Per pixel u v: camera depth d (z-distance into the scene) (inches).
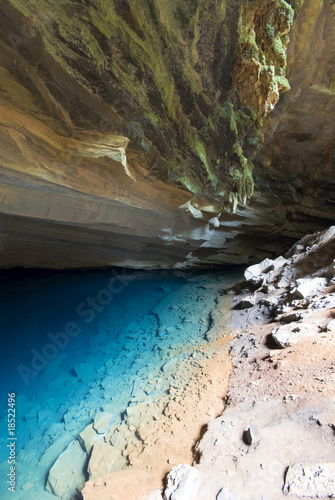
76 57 179.8
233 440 145.9
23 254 456.8
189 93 252.7
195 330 313.0
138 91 219.9
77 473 170.2
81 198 295.9
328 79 401.1
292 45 351.3
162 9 181.5
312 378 164.1
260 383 185.3
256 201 537.3
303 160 529.0
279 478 115.8
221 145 321.4
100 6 162.7
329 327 206.2
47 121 203.2
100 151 235.3
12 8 145.3
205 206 412.2
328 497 101.4
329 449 118.1
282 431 136.4
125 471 154.5
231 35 225.6
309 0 306.2
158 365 257.8
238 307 340.5
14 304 432.1
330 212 568.1
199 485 127.6
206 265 572.1
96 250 479.5
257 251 592.7
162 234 441.7
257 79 259.6
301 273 335.9
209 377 215.9
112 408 214.8
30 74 174.1
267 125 465.1
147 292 467.8
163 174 313.0
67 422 215.2
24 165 220.5
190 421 178.4
